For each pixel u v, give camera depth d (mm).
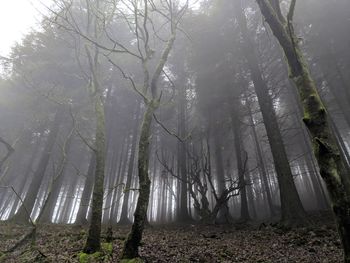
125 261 5152
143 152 5961
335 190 2244
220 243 8086
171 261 5836
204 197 15500
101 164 6750
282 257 6008
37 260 5824
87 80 8344
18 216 14016
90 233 6070
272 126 11797
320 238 7461
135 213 5535
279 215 18078
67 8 6641
